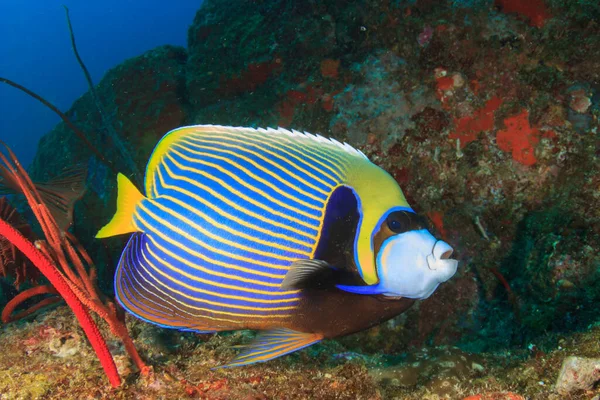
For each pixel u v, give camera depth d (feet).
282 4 5.99
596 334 2.52
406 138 4.76
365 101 5.05
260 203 2.08
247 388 2.50
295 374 2.63
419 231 2.09
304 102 5.51
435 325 4.42
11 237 2.18
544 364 2.55
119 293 2.17
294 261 2.07
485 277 4.44
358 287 2.08
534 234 4.06
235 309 2.12
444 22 4.57
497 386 2.52
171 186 2.10
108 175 6.68
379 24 5.10
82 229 6.60
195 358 2.77
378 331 4.37
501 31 4.40
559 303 3.47
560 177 4.20
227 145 2.11
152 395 2.46
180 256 2.09
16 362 2.69
